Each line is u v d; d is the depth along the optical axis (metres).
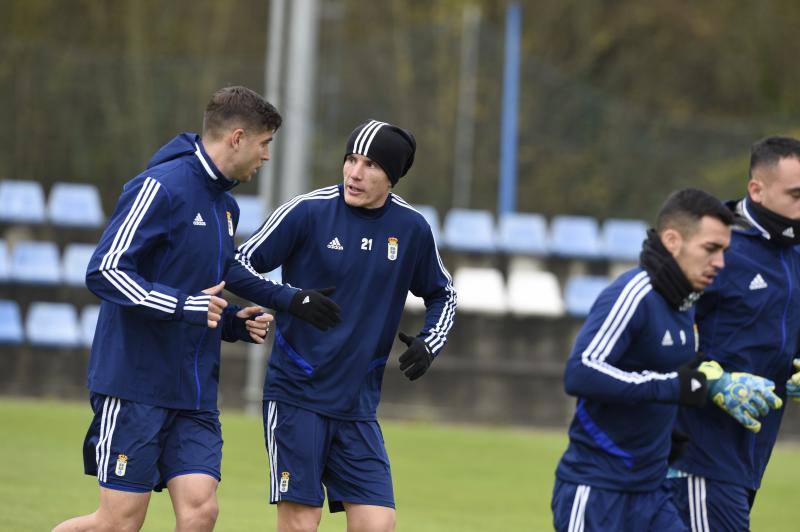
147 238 16.66
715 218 15.75
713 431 17.92
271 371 17.97
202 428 17.28
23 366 53.25
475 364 53.88
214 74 62.50
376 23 84.50
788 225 17.97
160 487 17.52
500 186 62.06
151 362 16.83
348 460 17.73
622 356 16.02
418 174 62.12
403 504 30.66
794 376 18.45
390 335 18.22
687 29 88.44
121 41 84.06
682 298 15.89
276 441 17.73
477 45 63.19
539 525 28.77
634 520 16.06
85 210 58.38
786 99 87.69
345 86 62.78
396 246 18.02
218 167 17.30
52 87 61.31
